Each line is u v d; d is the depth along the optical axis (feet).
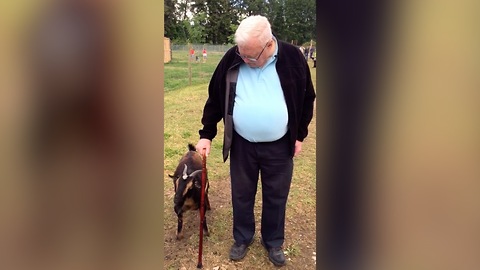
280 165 6.08
